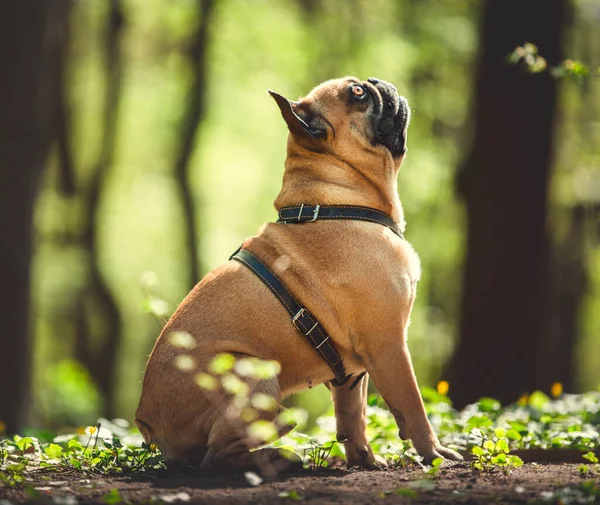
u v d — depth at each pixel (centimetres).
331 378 607
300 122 621
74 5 2186
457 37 1981
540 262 1332
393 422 749
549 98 1318
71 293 2400
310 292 587
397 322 591
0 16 1349
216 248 2711
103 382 2400
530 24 1308
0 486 523
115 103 2292
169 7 2180
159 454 615
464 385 1345
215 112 2302
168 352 579
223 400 556
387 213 631
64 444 705
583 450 650
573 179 1919
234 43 2191
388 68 2064
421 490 493
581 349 2695
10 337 1361
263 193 2573
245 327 577
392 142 644
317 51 2136
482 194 1338
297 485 520
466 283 1355
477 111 1350
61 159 2295
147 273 804
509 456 568
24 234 1368
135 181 2686
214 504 468
